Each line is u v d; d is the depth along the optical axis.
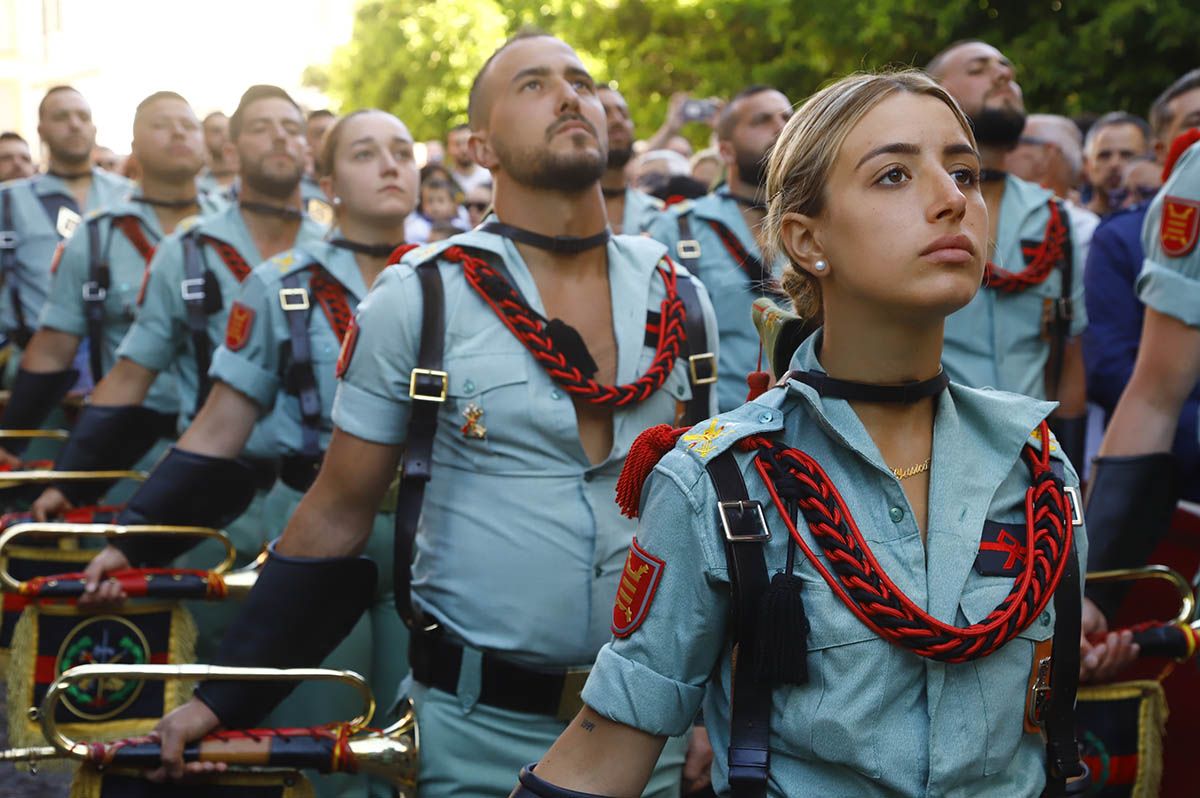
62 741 2.67
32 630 3.49
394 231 4.17
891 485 1.68
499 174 2.87
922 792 1.62
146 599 3.57
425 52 19.55
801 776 1.65
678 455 1.72
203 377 4.89
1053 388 4.24
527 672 2.69
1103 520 3.27
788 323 1.86
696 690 1.73
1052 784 1.74
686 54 14.65
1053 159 6.50
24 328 7.70
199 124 6.02
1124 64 10.93
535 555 2.69
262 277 4.07
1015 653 1.67
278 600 2.83
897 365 1.70
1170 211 3.21
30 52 28.44
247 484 4.02
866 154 1.65
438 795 2.75
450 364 2.73
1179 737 3.31
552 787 1.75
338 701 3.59
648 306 2.88
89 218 6.02
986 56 4.22
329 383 4.05
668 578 1.70
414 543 2.78
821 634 1.62
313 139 8.37
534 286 2.80
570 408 2.72
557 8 16.19
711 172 8.17
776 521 1.67
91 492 4.79
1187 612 2.99
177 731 2.71
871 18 11.33
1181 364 3.21
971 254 1.64
